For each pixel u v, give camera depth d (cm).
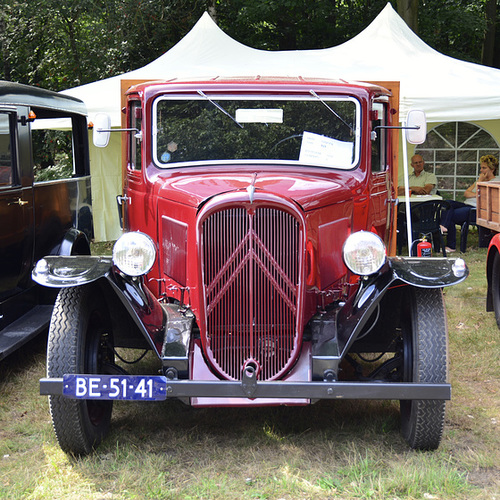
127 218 456
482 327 588
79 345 329
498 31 2020
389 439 364
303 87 394
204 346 325
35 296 532
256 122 396
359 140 394
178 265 358
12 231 466
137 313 323
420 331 328
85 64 1634
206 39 1095
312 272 342
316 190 356
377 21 1108
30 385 454
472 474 327
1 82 467
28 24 1620
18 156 474
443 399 302
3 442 365
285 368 322
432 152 1234
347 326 325
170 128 400
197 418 396
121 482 316
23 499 304
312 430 378
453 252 976
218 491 308
